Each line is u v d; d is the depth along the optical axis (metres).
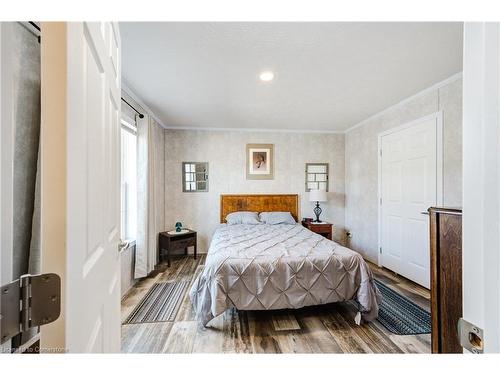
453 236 0.96
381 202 3.76
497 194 0.39
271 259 2.21
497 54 0.39
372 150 3.99
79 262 0.53
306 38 1.89
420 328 2.11
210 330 2.08
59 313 0.45
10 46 0.49
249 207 4.69
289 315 2.32
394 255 3.49
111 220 0.90
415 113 3.08
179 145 4.57
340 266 2.23
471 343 0.44
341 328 2.11
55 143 0.44
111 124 0.90
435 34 1.84
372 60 2.22
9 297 0.41
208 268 2.17
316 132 4.86
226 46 2.00
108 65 0.85
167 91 2.94
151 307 2.50
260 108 3.55
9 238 0.49
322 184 4.88
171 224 4.54
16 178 0.63
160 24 1.72
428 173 2.89
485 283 0.41
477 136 0.43
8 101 0.48
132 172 3.24
